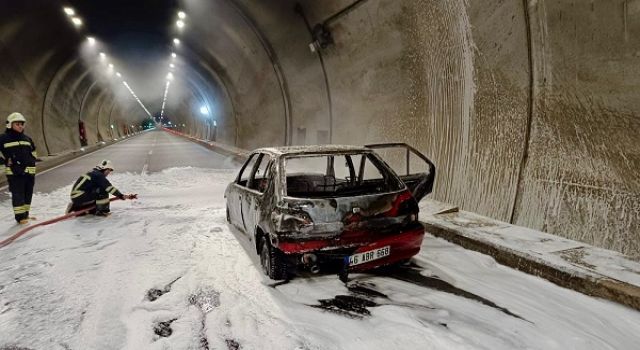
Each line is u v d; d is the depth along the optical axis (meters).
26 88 21.17
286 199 4.17
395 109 10.09
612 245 4.64
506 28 6.11
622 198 4.64
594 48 4.88
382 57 10.20
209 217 7.95
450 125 7.82
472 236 5.33
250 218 5.24
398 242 4.29
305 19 12.77
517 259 4.60
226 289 4.22
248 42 18.00
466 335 3.14
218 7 16.52
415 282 4.28
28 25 17.11
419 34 8.48
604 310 3.54
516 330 3.21
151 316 3.68
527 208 5.82
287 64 15.92
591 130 5.04
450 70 7.70
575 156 5.24
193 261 5.17
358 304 3.78
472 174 7.05
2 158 7.50
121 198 8.16
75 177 15.23
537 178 5.75
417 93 9.05
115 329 3.46
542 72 5.66
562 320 3.38
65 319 3.68
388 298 3.90
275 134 19.98
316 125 15.13
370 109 11.37
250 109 24.41
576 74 5.16
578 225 5.07
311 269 4.10
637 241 4.41
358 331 3.26
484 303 3.73
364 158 5.46
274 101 19.42
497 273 4.50
